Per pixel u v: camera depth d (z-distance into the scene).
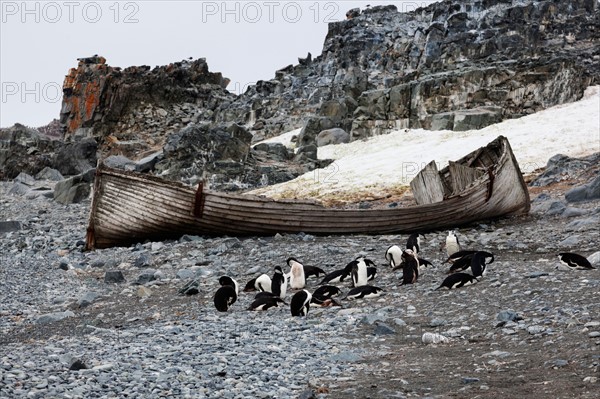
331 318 15.30
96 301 20.19
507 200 31.11
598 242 23.31
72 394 9.21
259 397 9.37
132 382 9.91
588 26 86.25
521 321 13.30
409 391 9.59
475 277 17.67
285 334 13.86
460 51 81.31
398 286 18.52
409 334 13.59
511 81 70.12
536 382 9.48
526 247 24.30
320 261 23.42
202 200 28.91
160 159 63.41
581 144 52.41
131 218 29.61
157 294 20.36
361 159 60.72
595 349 10.64
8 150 71.31
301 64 108.44
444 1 93.00
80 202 54.25
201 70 116.19
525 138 56.91
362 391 9.62
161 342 13.47
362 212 29.42
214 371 10.73
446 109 70.75
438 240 27.22
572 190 33.56
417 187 33.81
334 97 89.75
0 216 47.22
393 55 94.19
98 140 99.56
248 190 56.84
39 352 12.73
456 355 11.58
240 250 26.56
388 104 73.56
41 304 20.11
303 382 10.28
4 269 26.03
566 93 68.81
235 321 15.48
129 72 106.81
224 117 101.31
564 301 14.52
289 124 91.50
